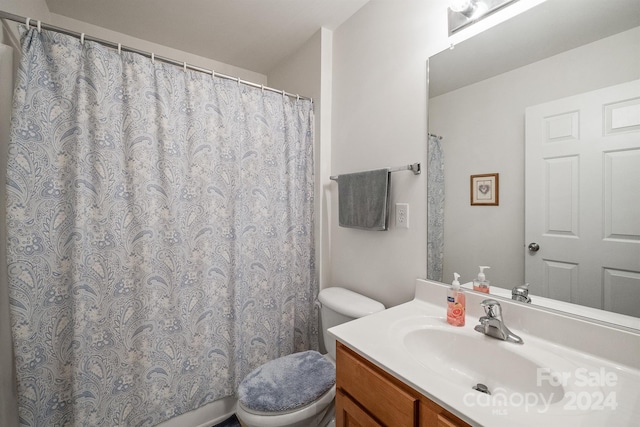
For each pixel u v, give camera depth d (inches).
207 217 55.7
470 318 40.5
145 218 49.4
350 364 34.8
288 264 68.2
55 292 43.6
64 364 44.4
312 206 71.8
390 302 55.1
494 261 39.8
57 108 43.2
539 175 35.1
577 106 31.7
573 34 32.0
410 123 50.8
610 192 29.7
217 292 57.6
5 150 41.6
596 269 30.9
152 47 75.6
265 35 72.0
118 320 47.6
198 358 55.3
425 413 26.2
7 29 42.2
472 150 42.0
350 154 64.4
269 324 64.9
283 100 66.7
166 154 51.1
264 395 43.3
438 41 46.1
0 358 40.8
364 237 61.0
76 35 44.3
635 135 27.9
